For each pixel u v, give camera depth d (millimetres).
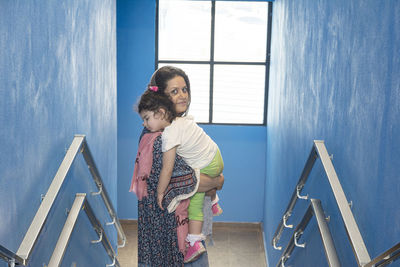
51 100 3037
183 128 2914
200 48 8289
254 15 8156
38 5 2758
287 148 5336
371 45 2295
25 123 2521
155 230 3115
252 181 8578
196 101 8484
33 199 2658
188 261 3139
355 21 2588
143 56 8078
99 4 4871
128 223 8602
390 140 2002
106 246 4094
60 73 3281
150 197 3066
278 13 7039
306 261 3627
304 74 4270
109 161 5598
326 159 2787
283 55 6117
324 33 3408
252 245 8086
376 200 2137
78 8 3883
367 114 2312
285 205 5293
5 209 2225
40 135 2797
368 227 2234
